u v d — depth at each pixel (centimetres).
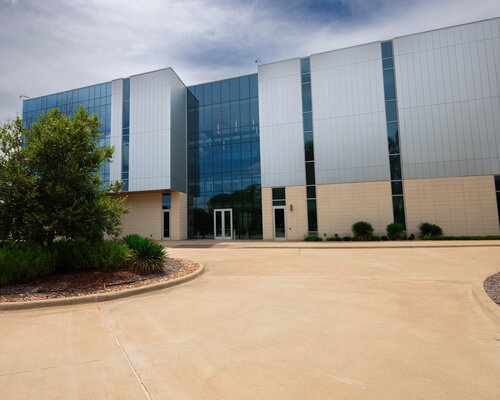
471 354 332
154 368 311
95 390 270
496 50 1944
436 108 2009
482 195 1900
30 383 283
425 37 2061
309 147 2261
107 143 2636
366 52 2178
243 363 319
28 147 791
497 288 614
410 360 320
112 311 520
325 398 251
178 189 2547
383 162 2088
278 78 2372
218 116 2653
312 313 492
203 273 910
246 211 2498
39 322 465
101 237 890
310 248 1694
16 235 781
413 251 1433
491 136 1911
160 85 2522
